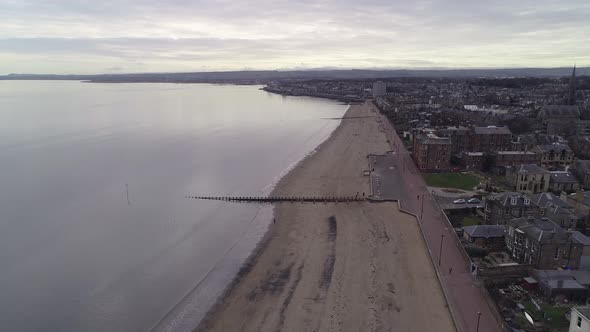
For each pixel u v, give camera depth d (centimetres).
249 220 9588
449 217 9144
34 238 8431
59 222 9300
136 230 8938
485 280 6353
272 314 5934
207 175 13375
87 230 8894
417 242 8062
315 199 10769
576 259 6438
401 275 6862
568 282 5922
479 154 13538
